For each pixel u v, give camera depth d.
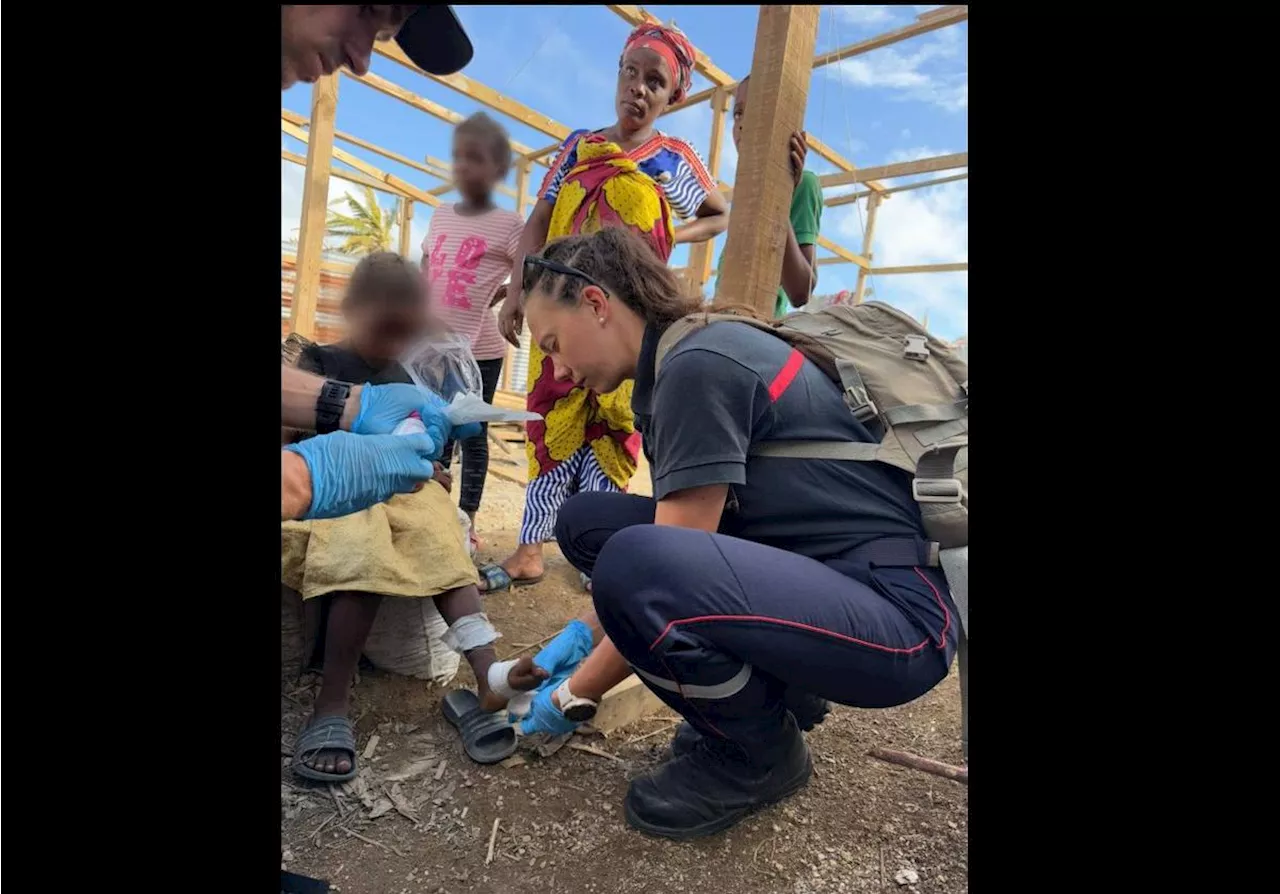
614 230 1.35
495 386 2.30
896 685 1.21
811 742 1.65
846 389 1.23
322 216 1.57
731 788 1.31
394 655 1.75
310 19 0.81
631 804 1.33
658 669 1.19
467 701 1.62
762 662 1.16
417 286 1.15
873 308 1.31
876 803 1.43
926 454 1.16
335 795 1.37
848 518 1.26
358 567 1.51
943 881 1.22
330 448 1.09
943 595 1.22
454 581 1.63
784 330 1.31
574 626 1.50
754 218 1.78
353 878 1.17
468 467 2.57
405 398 1.23
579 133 2.25
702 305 1.34
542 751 1.52
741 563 1.14
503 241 1.79
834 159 3.78
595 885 1.18
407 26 0.86
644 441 1.41
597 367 1.37
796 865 1.25
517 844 1.27
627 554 1.17
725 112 4.49
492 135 1.24
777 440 1.25
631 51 2.14
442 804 1.36
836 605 1.15
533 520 2.43
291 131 3.25
